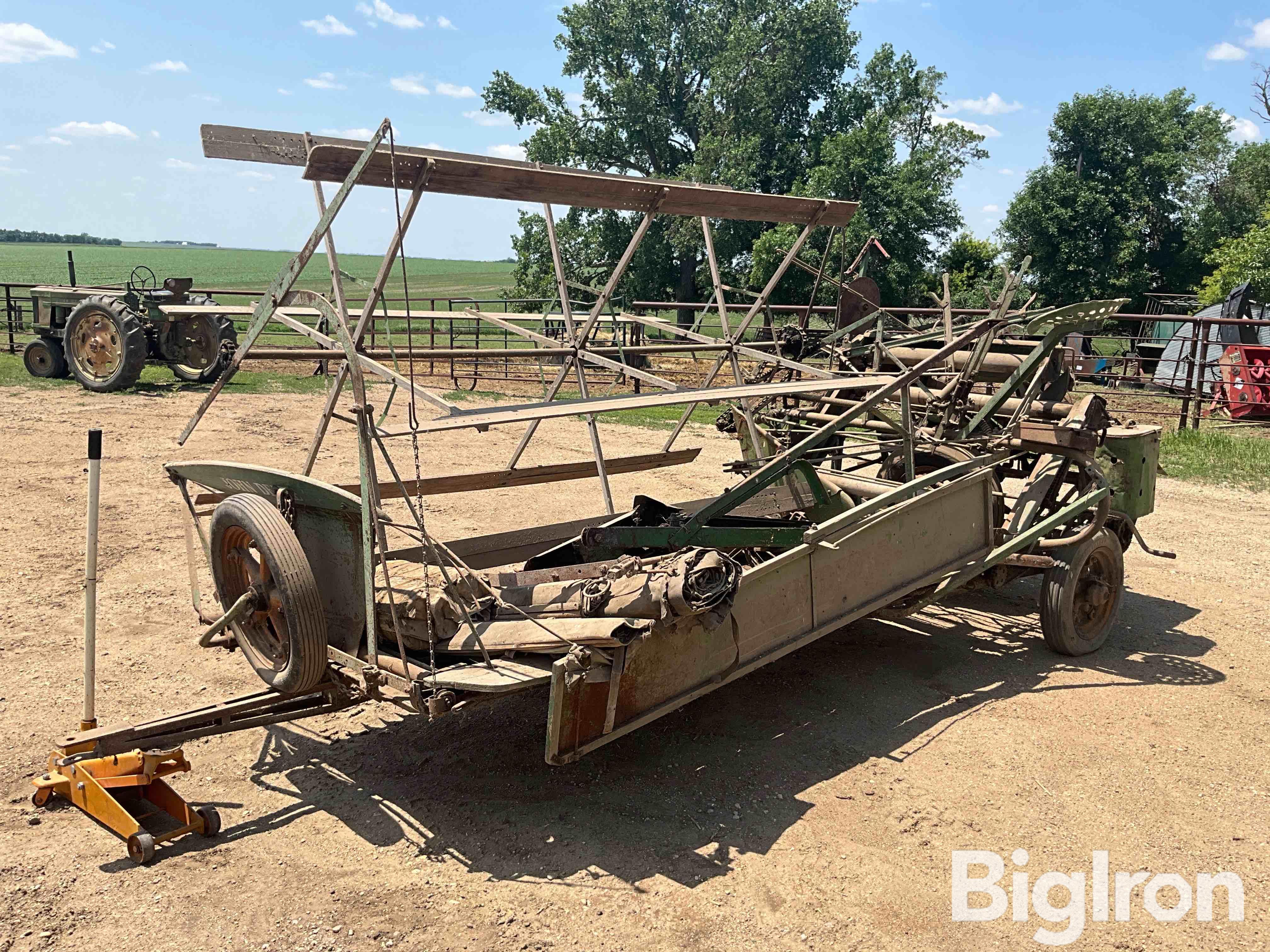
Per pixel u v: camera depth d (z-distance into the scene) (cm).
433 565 470
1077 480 632
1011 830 393
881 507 492
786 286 3431
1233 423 1545
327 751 452
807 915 334
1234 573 776
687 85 4350
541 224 4084
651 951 313
